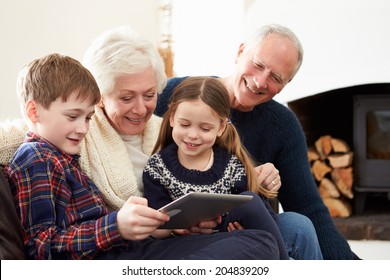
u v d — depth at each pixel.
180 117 1.84
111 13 3.94
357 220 3.61
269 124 2.34
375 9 3.53
